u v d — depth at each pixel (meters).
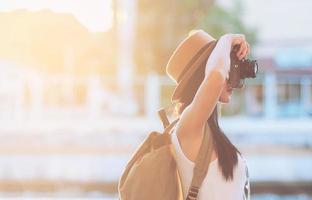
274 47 31.50
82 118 23.84
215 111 2.69
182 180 2.65
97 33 29.41
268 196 13.84
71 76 28.02
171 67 2.79
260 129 20.77
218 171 2.61
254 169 14.59
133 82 27.72
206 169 2.61
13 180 14.69
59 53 28.98
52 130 20.11
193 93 2.75
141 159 2.66
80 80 25.73
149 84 24.33
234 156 2.64
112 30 29.14
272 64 31.16
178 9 29.52
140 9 29.80
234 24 28.55
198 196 2.61
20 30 26.69
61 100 25.62
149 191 2.60
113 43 29.34
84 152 16.83
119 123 21.08
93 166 14.88
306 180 14.36
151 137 2.74
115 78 28.02
